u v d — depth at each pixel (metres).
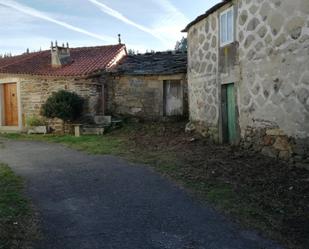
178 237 4.25
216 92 10.12
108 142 11.31
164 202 5.48
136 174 7.21
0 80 16.22
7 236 4.23
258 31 7.84
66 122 14.38
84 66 15.45
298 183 5.99
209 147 9.53
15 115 16.12
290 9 6.80
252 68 8.16
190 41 12.10
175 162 8.05
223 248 3.96
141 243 4.10
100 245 4.06
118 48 17.41
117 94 15.04
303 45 6.51
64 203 5.52
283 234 4.29
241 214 4.89
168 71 14.25
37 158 9.20
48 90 15.09
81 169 7.79
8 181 6.79
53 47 16.27
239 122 8.90
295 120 6.83
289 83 6.93
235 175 6.72
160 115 14.51
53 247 4.01
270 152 7.65
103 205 5.41
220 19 9.73
